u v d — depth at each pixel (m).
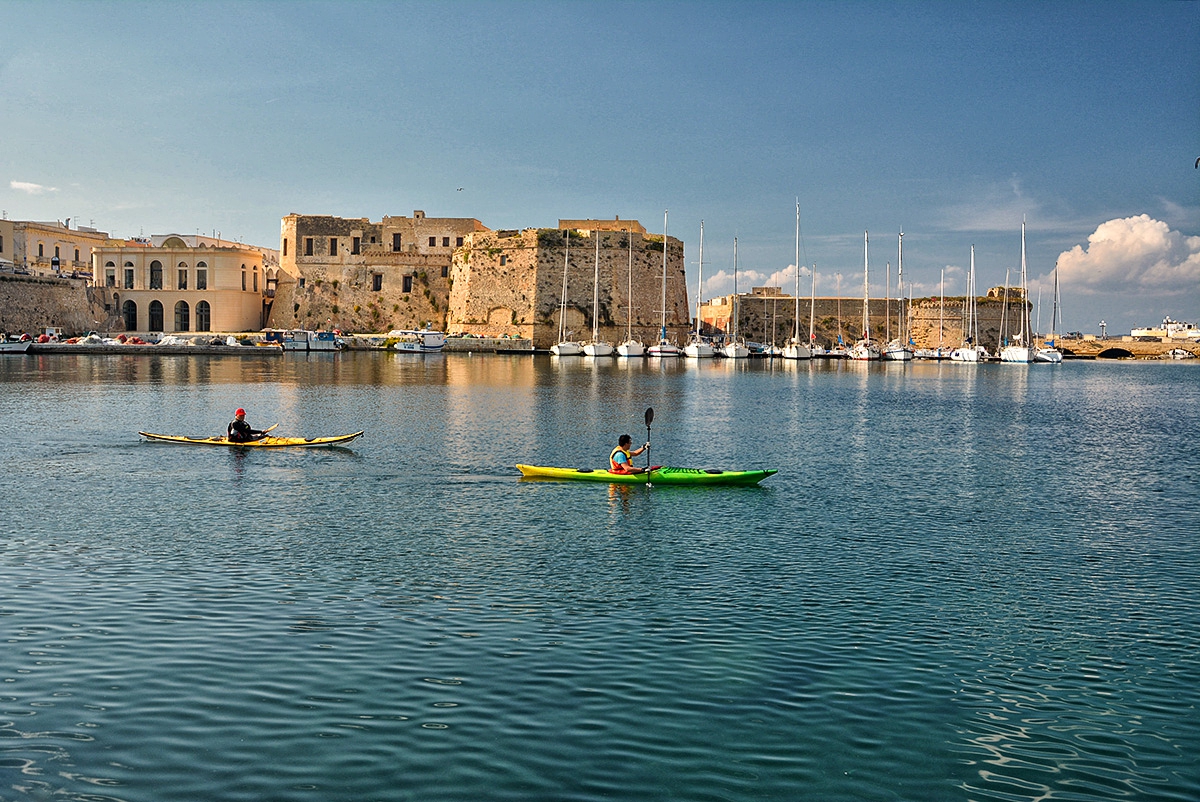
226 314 129.62
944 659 14.73
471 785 11.02
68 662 13.97
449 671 13.90
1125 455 37.84
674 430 43.28
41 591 17.14
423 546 20.98
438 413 48.53
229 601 16.78
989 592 18.12
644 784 11.12
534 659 14.38
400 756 11.57
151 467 30.53
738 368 105.94
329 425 43.09
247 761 11.41
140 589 17.38
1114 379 105.50
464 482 28.70
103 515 23.58
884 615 16.67
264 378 73.12
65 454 32.88
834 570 19.52
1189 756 11.98
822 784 11.22
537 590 17.80
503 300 129.88
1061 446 40.66
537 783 11.09
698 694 13.31
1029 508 26.42
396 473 30.09
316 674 13.72
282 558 19.78
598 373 86.94
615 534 22.39
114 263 130.25
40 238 136.12
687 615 16.47
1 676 13.46
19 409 47.72
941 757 11.83
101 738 11.86
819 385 79.31
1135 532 23.47
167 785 10.91
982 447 39.84
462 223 139.50
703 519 24.16
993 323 161.50
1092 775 11.52
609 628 15.76
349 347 126.38
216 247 134.62
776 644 15.18
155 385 64.25
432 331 127.69
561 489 27.77
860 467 33.50
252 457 32.81
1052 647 15.31
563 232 128.88
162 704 12.73
